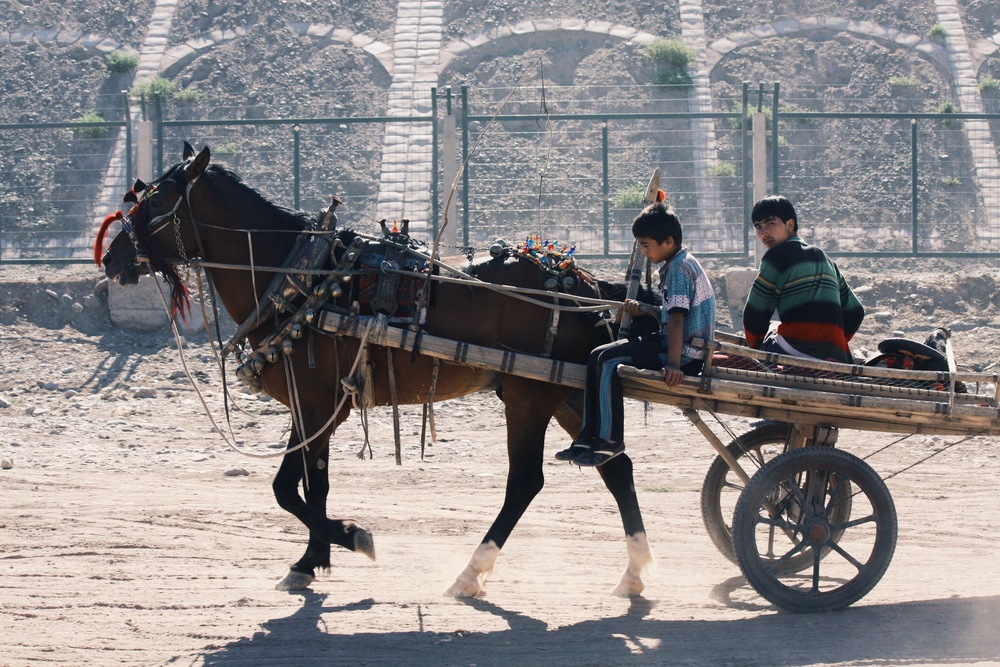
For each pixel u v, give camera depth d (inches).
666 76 1035.3
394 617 255.0
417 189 901.8
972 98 1043.9
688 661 221.5
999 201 904.9
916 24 1168.2
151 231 281.6
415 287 273.0
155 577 290.5
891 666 216.1
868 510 381.4
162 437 502.6
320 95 1051.9
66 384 572.1
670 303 258.5
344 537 270.2
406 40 1143.0
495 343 273.6
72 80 1083.3
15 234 802.2
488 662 223.5
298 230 282.4
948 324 639.1
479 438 506.6
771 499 278.1
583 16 1164.5
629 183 890.1
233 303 286.0
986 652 223.6
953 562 310.0
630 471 283.1
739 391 255.6
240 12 1184.2
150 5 1205.1
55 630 244.1
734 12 1179.3
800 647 229.6
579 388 274.7
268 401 557.6
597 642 235.3
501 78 1065.5
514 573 299.7
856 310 286.7
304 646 233.9
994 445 475.5
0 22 1173.1
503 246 281.9
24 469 442.6
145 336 634.2
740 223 808.9
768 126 978.7
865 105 1032.2
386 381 278.5
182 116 1020.5
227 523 353.7
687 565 309.7
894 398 257.8
